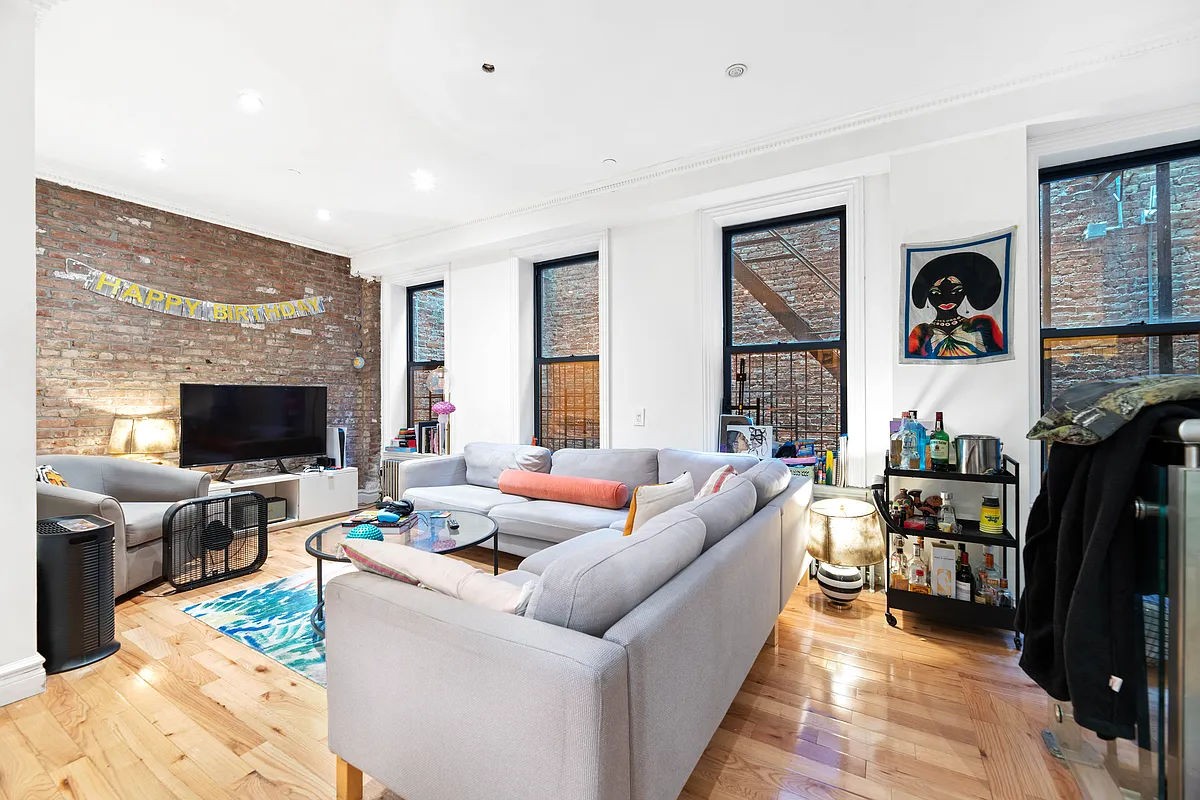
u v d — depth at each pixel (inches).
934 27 85.2
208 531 123.9
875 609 111.7
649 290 154.4
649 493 88.2
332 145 124.7
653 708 43.4
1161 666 46.4
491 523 116.3
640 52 91.1
